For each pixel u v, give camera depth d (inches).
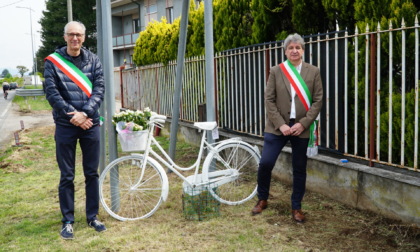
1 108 941.8
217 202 182.4
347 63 183.3
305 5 232.2
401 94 167.6
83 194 219.3
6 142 443.2
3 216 192.2
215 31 323.6
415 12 166.1
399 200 153.9
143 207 190.9
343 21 210.5
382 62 178.9
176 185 223.5
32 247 152.3
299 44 157.5
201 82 335.3
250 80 256.2
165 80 418.6
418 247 137.3
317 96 159.6
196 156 291.9
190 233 158.2
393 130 171.9
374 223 157.5
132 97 544.1
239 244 145.9
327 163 188.1
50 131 499.8
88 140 164.1
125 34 1311.5
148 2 1173.1
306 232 154.1
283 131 158.2
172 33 412.8
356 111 180.7
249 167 226.2
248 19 296.8
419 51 163.5
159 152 317.4
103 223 173.5
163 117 177.9
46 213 192.9
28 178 265.3
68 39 155.8
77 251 146.8
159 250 143.9
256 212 174.9
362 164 179.6
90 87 161.6
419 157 161.3
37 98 1169.4
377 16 177.9
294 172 165.0
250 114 258.4
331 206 179.5
